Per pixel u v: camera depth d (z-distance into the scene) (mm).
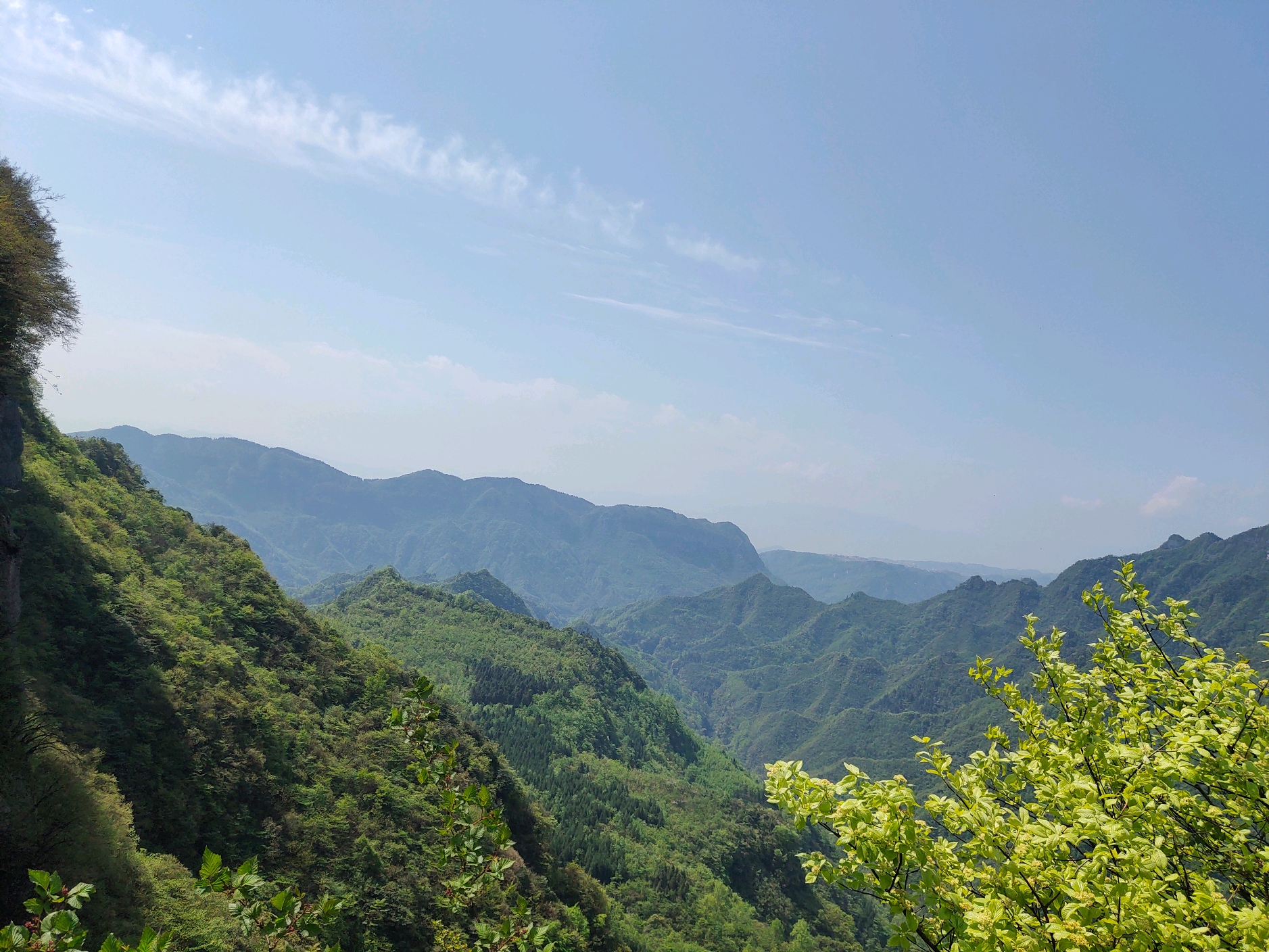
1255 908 7344
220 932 34562
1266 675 9766
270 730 66438
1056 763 10352
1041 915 8211
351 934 51844
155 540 92750
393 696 92562
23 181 56000
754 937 123875
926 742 10641
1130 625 11688
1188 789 9672
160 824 47688
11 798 31953
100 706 52094
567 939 69438
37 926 6473
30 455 77438
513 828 85875
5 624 47781
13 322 49688
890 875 7945
